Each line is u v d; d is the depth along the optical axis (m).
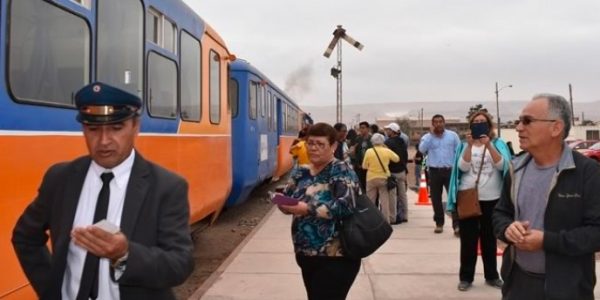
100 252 2.14
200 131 7.92
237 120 12.38
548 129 3.21
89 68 4.62
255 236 10.07
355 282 6.93
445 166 9.87
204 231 11.64
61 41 4.21
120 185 2.43
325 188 4.11
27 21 3.77
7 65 3.54
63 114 4.19
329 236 4.09
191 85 7.59
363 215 4.11
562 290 3.08
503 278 3.52
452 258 8.20
